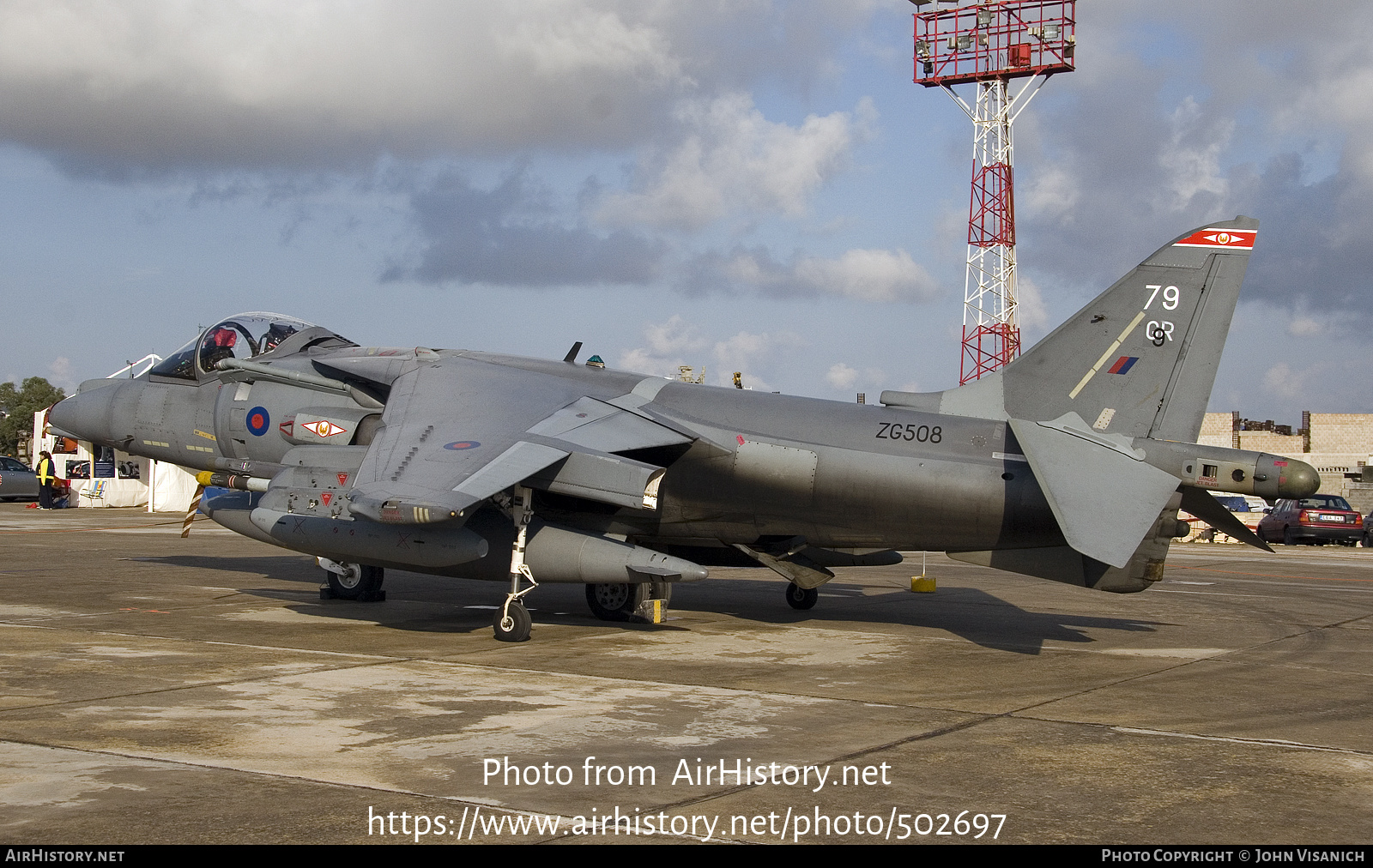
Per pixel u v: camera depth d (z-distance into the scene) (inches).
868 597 629.9
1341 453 2015.3
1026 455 416.2
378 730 267.4
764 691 330.6
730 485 475.5
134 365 677.3
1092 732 281.9
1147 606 590.6
